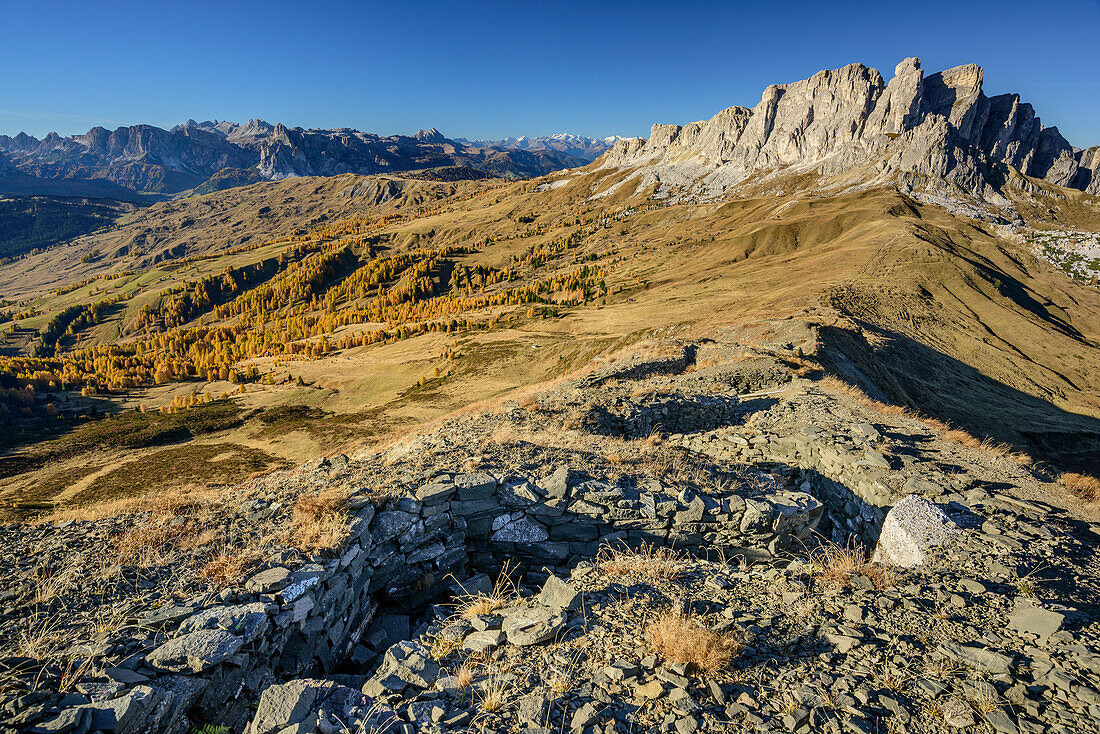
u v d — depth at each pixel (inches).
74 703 203.2
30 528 387.5
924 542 373.4
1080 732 190.2
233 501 436.5
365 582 361.7
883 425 700.7
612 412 794.8
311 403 5920.3
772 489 500.4
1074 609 273.7
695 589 317.1
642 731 198.7
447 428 700.0
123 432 5388.8
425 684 234.4
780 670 233.5
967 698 211.5
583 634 265.3
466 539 422.6
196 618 256.4
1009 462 574.6
